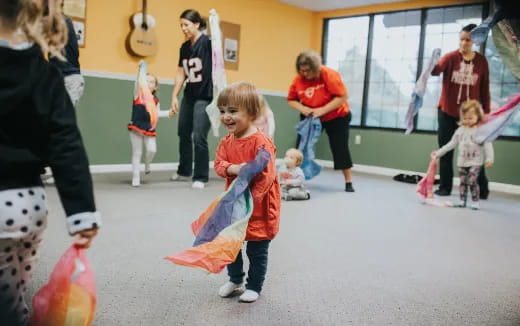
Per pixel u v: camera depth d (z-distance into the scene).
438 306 1.73
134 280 1.80
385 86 6.06
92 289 1.04
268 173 1.57
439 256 2.38
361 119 6.25
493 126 3.68
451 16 5.50
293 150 3.82
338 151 4.23
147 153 4.12
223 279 1.87
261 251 1.66
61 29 0.97
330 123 4.21
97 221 0.93
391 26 5.98
